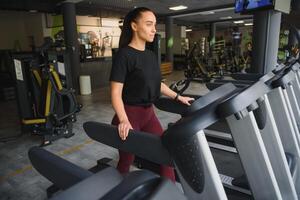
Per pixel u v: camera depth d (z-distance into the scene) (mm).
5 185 2303
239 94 792
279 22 3266
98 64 7707
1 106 5742
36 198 2100
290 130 1604
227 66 10203
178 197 391
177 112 1845
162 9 9359
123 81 1468
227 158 2398
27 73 3516
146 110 1619
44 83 3303
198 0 7668
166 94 1781
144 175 388
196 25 14195
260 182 996
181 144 752
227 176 2020
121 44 1547
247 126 923
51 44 3395
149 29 1456
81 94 6711
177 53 15898
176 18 12414
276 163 1264
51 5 7051
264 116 1197
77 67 6863
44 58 3275
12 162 2777
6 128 4059
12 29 9898
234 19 12867
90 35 10367
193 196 826
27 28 10109
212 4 8461
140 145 1009
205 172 796
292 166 1497
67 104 3590
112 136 1137
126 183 372
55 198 398
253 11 3131
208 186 807
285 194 1275
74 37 6766
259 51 3357
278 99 1600
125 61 1447
